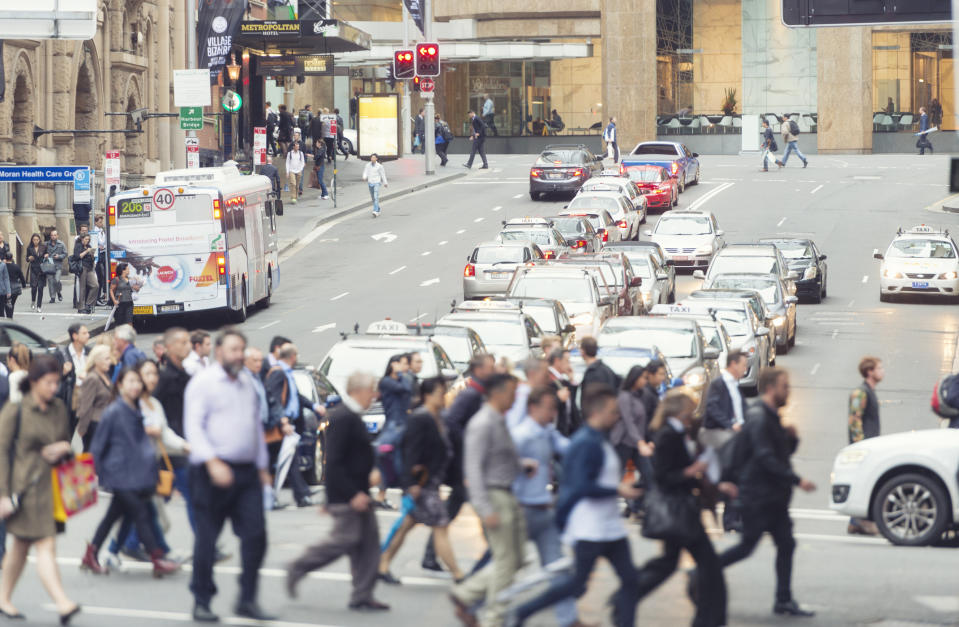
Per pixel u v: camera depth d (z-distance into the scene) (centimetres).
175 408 3344
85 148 11519
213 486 2569
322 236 12738
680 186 14988
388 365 3916
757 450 2661
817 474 4975
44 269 8881
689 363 5575
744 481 2684
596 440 2350
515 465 2511
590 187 12694
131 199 8381
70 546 3353
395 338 5197
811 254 9600
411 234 12619
